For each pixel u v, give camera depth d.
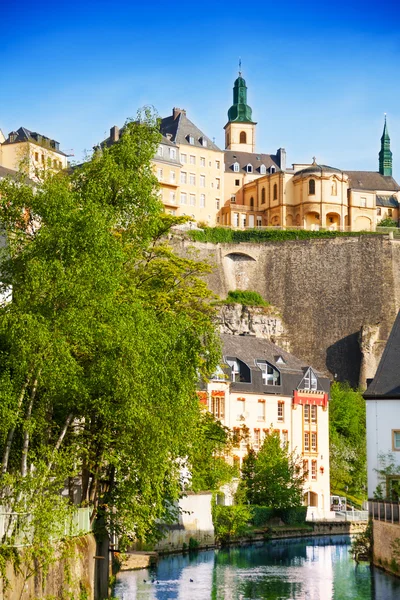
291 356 101.56
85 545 37.12
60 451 33.75
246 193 176.00
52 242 33.50
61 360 31.33
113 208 39.97
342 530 85.81
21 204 36.88
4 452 33.53
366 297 147.75
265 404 93.06
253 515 80.25
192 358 39.12
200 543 70.06
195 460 49.38
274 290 151.75
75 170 41.72
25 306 32.12
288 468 86.12
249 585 52.72
